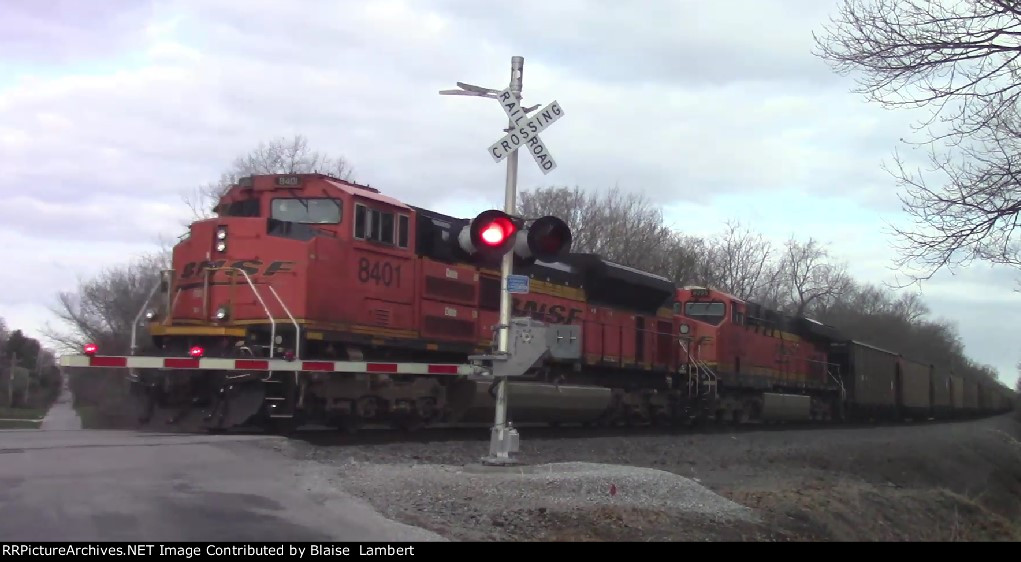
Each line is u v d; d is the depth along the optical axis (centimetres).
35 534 707
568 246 1246
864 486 1847
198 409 1480
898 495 1794
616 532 950
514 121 1250
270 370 1407
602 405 2286
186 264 1575
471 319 1916
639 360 2539
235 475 1016
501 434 1243
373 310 1642
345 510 888
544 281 2173
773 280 7050
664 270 5453
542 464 1330
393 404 1686
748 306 3191
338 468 1138
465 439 1722
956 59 1212
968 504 1947
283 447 1245
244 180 1652
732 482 1616
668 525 1022
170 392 1484
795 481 1720
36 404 6381
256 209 1638
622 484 1155
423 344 1755
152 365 1355
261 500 896
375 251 1656
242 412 1421
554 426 2289
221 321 1509
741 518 1160
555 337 1308
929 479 2528
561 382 2184
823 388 3862
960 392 6262
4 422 3481
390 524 848
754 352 3164
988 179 1252
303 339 1476
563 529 928
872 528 1422
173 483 941
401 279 1719
